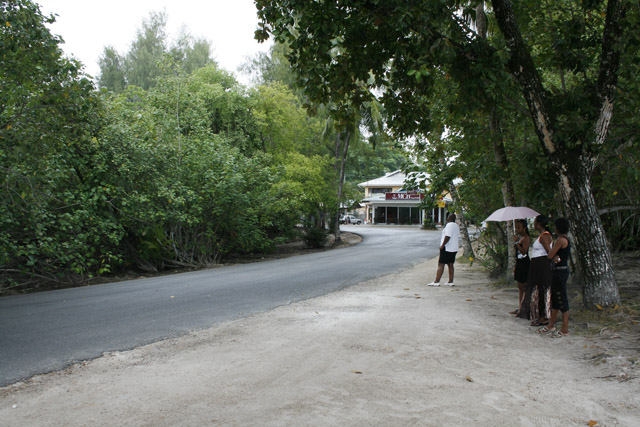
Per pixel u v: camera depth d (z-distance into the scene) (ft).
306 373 15.15
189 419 11.66
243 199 61.41
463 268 48.49
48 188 39.09
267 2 25.63
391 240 107.14
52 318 24.13
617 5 22.76
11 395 13.33
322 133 100.73
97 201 47.67
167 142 58.75
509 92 25.04
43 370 15.53
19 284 40.60
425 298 29.48
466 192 38.55
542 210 34.63
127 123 54.80
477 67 23.02
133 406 12.48
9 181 36.24
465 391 13.64
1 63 31.04
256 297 30.32
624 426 11.44
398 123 29.73
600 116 23.22
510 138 33.50
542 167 25.58
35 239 42.09
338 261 59.11
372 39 26.86
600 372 15.38
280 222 81.05
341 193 103.45
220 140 65.62
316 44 25.23
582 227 23.29
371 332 20.53
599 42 27.76
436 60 23.61
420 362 16.33
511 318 23.48
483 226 41.78
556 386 14.14
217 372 15.28
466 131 32.04
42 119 34.88
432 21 22.59
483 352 17.62
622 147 27.02
